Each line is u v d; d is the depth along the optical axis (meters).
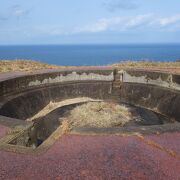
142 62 30.36
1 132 8.62
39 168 6.16
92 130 8.83
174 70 22.94
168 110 18.67
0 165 6.31
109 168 6.18
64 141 7.92
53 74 21.88
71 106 20.97
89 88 22.89
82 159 6.66
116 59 152.50
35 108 18.48
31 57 182.38
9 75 19.77
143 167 6.26
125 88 22.81
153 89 21.14
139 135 8.44
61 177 5.74
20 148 7.30
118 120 17.03
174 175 5.90
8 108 15.80
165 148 7.42
